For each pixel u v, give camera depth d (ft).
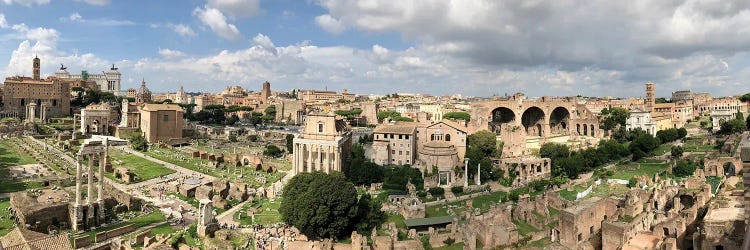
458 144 563.07
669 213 327.47
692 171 482.28
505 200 420.77
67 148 653.71
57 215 325.01
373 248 305.53
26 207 318.24
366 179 474.90
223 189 429.79
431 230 332.39
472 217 331.36
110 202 362.53
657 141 634.02
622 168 543.80
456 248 308.81
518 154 596.29
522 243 314.35
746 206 147.13
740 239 224.94
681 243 282.97
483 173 500.74
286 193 346.74
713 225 266.16
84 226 324.60
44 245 241.35
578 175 532.32
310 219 314.96
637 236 291.17
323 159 491.31
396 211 377.91
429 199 424.87
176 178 498.69
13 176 472.44
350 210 326.65
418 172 485.56
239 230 333.42
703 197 333.62
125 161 586.04
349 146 548.31
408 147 547.08
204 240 310.45
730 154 517.55
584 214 319.68
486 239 303.27
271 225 342.64
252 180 499.10
